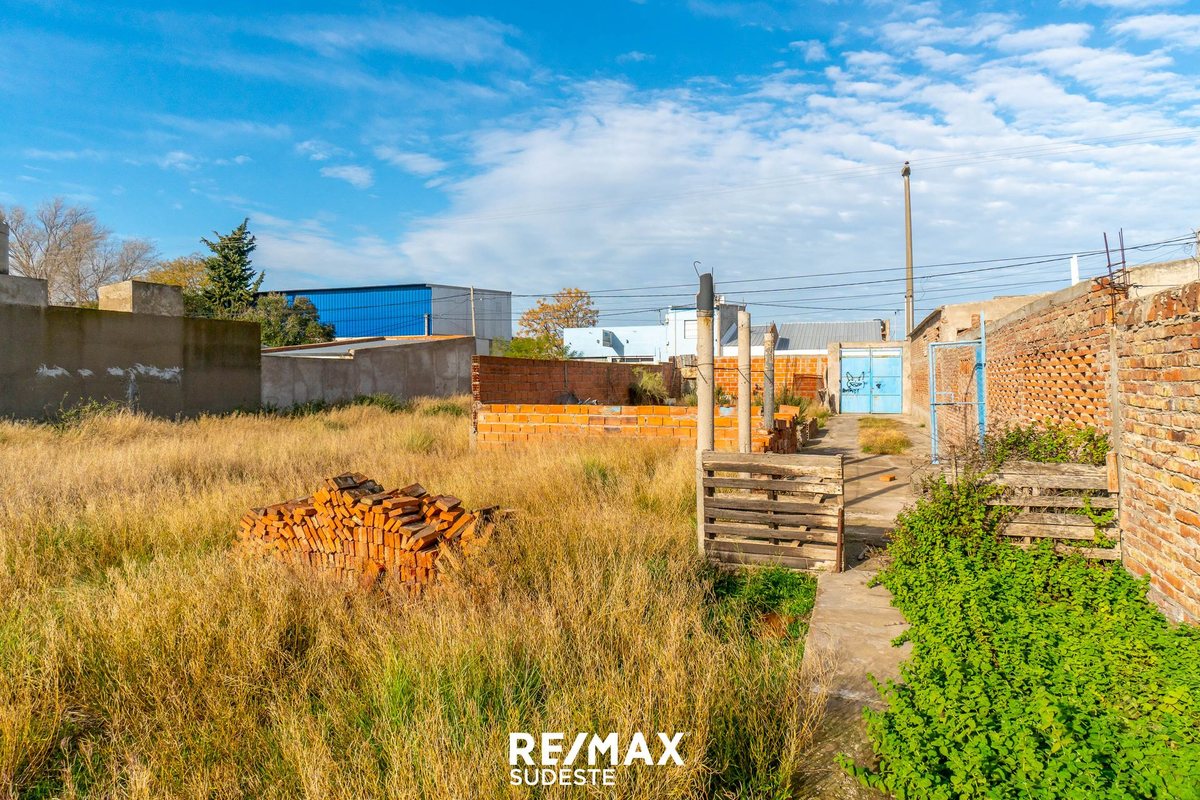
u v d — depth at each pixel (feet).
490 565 16.20
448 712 10.77
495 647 12.51
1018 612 14.24
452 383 91.61
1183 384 13.74
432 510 18.38
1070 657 12.09
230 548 20.07
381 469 30.63
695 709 10.34
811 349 143.95
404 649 12.80
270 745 10.44
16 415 48.21
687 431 37.37
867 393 92.73
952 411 51.16
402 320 173.88
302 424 52.16
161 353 57.72
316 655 13.23
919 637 13.52
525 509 22.41
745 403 27.78
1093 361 23.18
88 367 52.70
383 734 10.21
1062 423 26.68
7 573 17.06
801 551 19.75
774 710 11.17
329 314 179.83
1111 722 9.88
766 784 9.63
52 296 142.51
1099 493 18.03
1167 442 14.52
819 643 14.42
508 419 39.55
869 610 16.34
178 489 26.02
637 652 12.30
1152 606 14.76
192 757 10.03
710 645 12.51
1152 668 11.49
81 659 12.78
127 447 36.04
